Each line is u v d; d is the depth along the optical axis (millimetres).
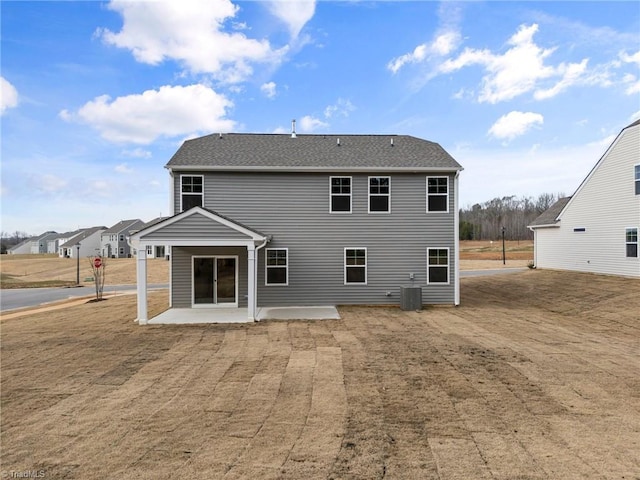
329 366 7414
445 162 15070
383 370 7152
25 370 7375
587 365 7469
